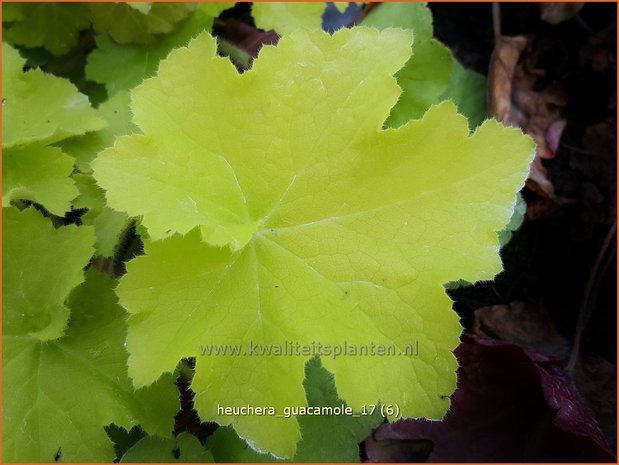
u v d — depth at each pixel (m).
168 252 0.13
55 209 0.17
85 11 0.21
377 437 0.19
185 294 0.14
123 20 0.20
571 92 0.23
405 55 0.14
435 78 0.20
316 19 0.21
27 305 0.15
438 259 0.13
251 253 0.14
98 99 0.21
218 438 0.17
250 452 0.17
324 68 0.14
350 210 0.14
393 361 0.13
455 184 0.13
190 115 0.14
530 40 0.23
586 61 0.23
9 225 0.15
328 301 0.14
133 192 0.13
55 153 0.17
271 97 0.14
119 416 0.15
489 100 0.22
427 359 0.13
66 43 0.21
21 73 0.18
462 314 0.22
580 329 0.21
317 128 0.14
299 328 0.14
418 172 0.14
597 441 0.17
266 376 0.14
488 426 0.18
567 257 0.22
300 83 0.14
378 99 0.14
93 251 0.15
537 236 0.22
